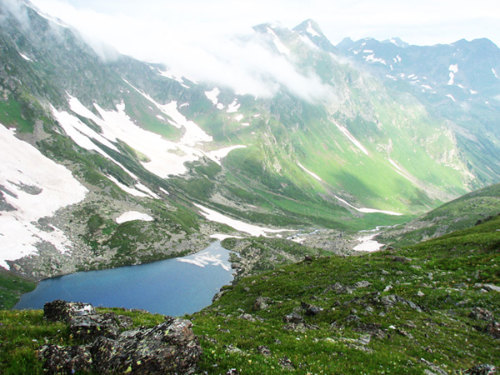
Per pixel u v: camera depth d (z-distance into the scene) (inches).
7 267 4537.4
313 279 2255.2
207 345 740.7
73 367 550.3
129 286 4968.0
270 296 2110.0
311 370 713.0
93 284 4872.0
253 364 677.9
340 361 798.5
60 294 4394.7
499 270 1784.0
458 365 928.3
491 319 1325.0
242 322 1256.8
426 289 1697.8
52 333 685.9
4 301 3865.7
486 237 2471.7
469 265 2000.5
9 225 5295.3
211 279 5526.6
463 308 1462.8
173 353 594.2
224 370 626.8
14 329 667.4
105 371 554.6
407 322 1261.1
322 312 1482.5
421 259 2367.1
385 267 2171.5
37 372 525.3
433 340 1111.6
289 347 901.2
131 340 630.5
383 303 1449.3
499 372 782.5
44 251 5226.4
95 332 691.4
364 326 1239.5
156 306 4439.0
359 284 1945.1
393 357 864.9
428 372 796.0
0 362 530.3
